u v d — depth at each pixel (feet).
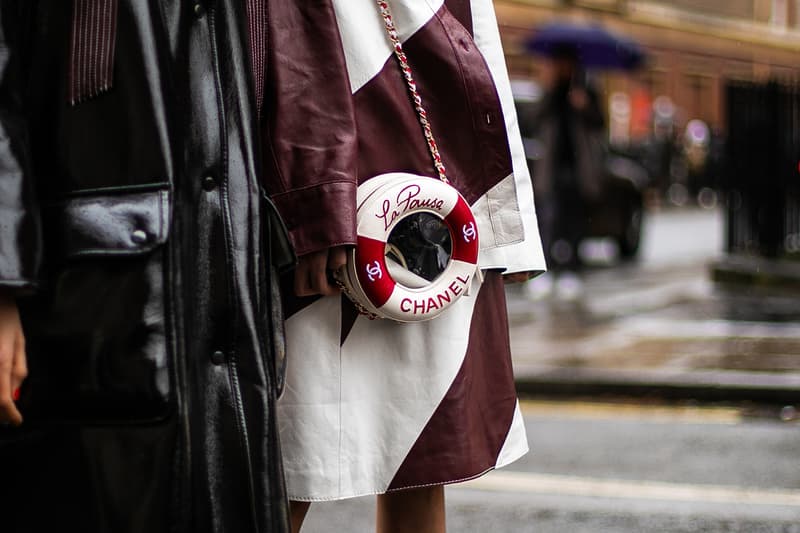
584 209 46.98
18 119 7.23
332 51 8.94
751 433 24.72
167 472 7.37
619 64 75.72
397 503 10.02
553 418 26.25
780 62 178.29
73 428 7.47
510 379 10.05
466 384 9.51
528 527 18.25
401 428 9.30
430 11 9.54
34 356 7.47
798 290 43.52
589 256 62.23
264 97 8.89
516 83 57.52
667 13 158.81
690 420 26.03
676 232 82.17
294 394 9.12
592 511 19.12
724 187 49.29
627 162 62.03
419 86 9.53
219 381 7.65
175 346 7.42
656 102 149.28
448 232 9.24
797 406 27.32
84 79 7.59
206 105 7.80
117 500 7.38
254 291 7.79
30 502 7.54
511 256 9.93
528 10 129.49
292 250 8.39
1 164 7.07
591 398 28.32
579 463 22.15
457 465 9.36
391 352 9.32
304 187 8.72
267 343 7.86
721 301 42.24
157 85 7.61
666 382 28.04
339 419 9.15
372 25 9.41
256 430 7.69
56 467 7.49
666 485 20.65
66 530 7.49
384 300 8.95
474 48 9.66
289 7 8.96
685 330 35.65
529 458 22.54
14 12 7.38
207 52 7.86
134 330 7.38
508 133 9.94
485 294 9.91
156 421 7.38
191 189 7.70
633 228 60.34
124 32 7.63
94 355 7.39
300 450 9.11
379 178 9.14
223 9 7.96
